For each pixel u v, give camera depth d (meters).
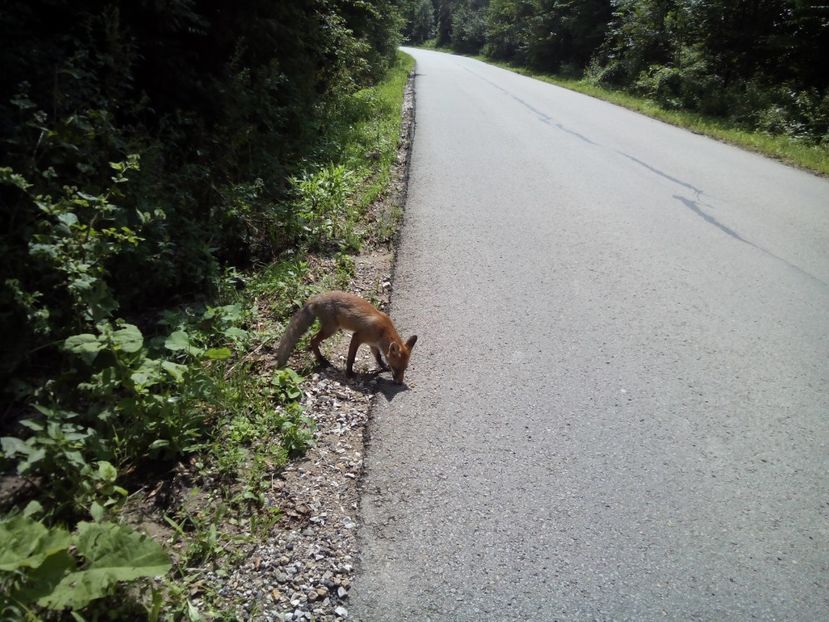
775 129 15.55
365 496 3.28
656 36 23.55
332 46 13.35
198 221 5.98
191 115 7.32
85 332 4.01
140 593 2.58
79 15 5.74
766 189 9.89
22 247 3.99
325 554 2.90
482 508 3.23
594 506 3.28
